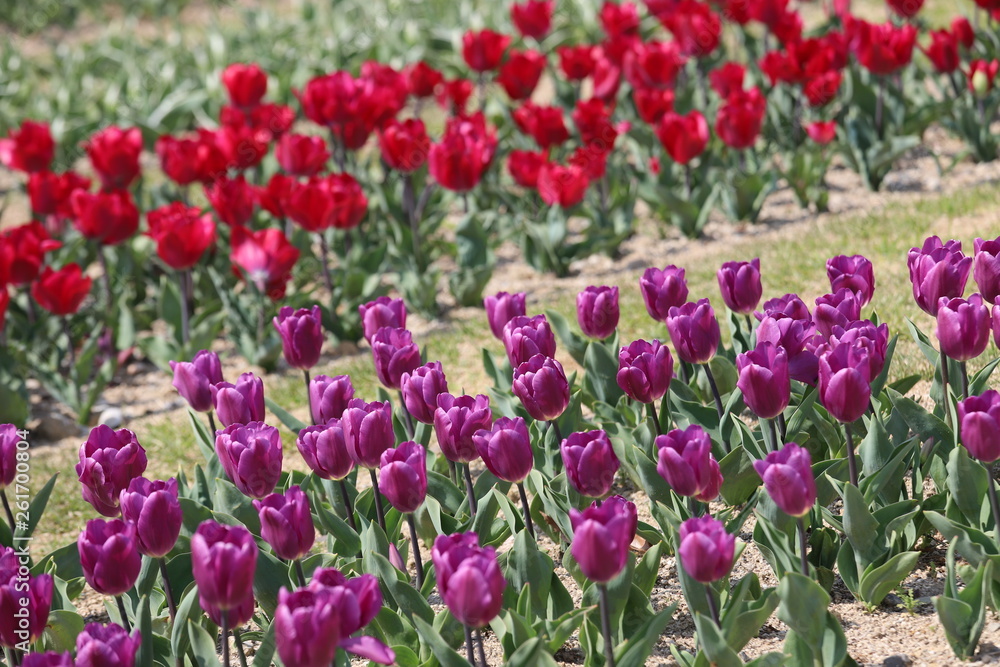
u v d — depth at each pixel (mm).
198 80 15430
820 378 3500
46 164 9258
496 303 4680
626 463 4531
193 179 8469
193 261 7191
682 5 10828
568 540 4398
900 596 3842
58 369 7801
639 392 3895
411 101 14281
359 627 2771
